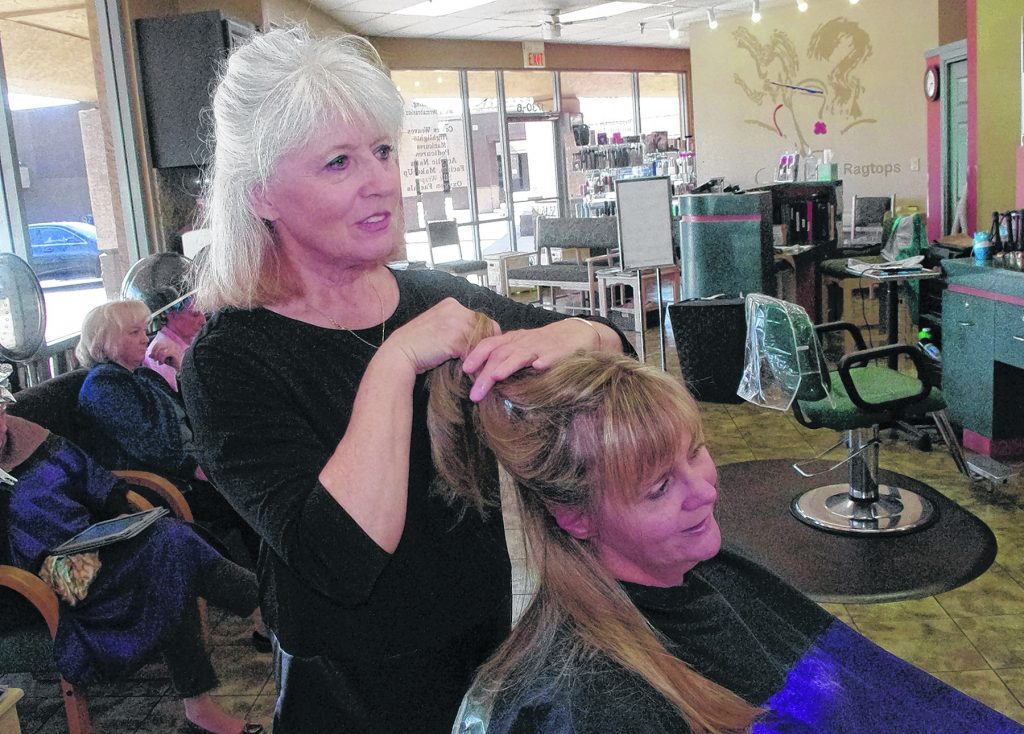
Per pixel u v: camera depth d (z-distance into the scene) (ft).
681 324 16.69
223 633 9.53
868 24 30.01
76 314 13.62
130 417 9.32
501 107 36.73
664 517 2.61
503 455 2.71
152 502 8.75
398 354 2.93
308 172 3.08
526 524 2.75
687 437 2.61
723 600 2.99
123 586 7.07
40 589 6.79
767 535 11.01
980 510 11.21
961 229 18.40
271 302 3.36
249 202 3.25
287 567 3.15
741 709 2.64
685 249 18.39
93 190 14.73
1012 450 12.61
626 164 29.50
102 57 14.61
